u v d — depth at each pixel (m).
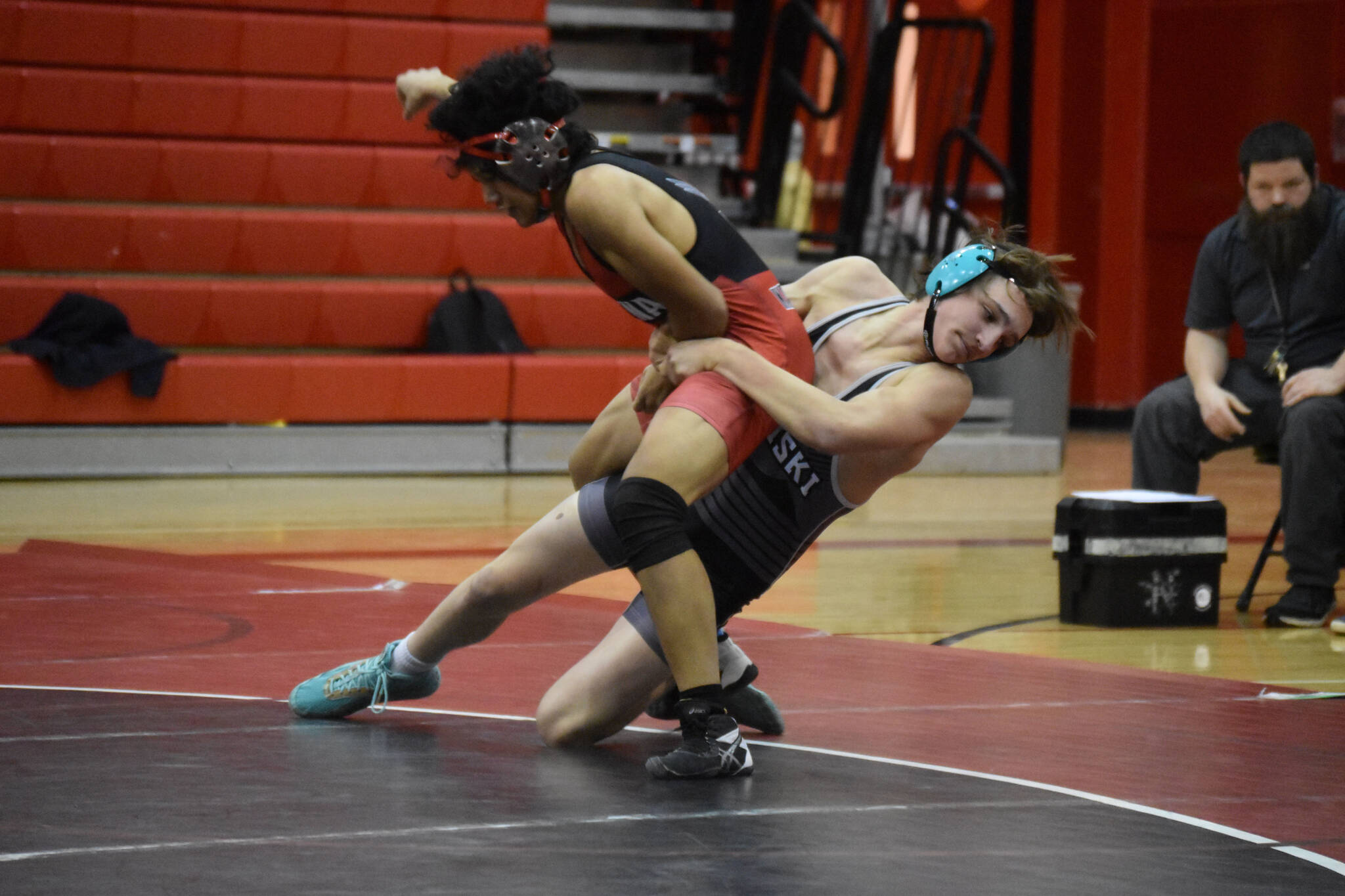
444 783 6.39
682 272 6.53
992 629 10.99
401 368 20.33
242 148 21.83
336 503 17.56
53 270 20.69
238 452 19.92
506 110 6.64
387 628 10.06
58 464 19.27
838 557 14.45
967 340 6.65
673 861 5.39
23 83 21.33
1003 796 6.34
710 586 6.65
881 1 25.59
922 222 25.64
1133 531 11.08
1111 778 6.67
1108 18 29.00
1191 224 29.09
